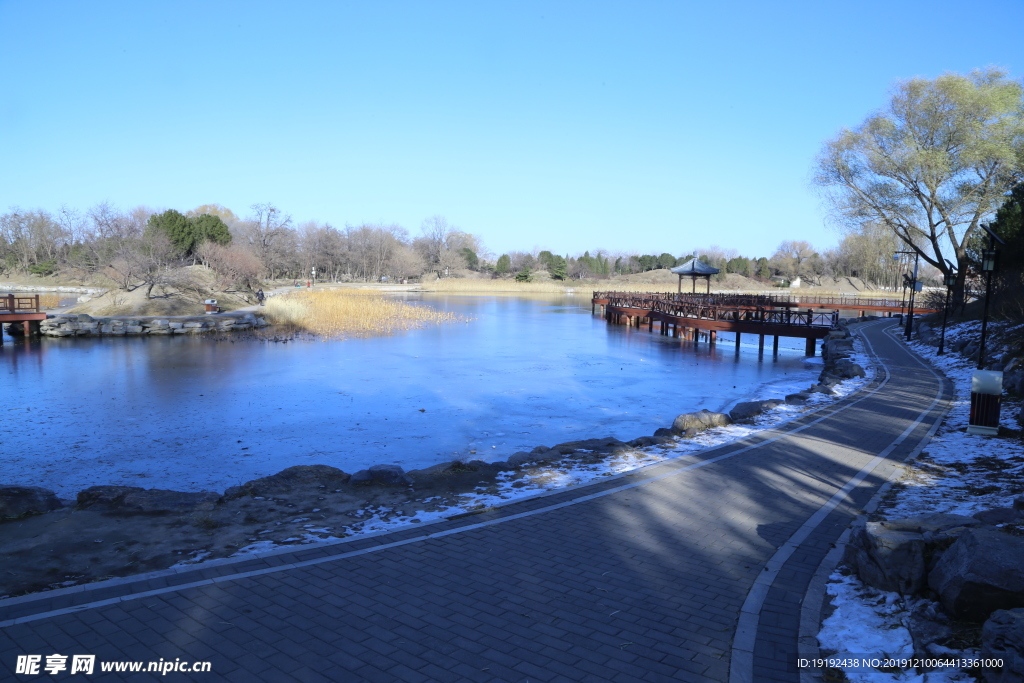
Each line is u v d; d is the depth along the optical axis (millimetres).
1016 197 28328
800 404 14422
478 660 4086
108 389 18141
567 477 8453
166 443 12484
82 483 10086
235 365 22797
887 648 4156
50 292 58031
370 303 46906
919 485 7953
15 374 20594
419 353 26562
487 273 116562
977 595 4164
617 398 17578
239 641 4254
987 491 7445
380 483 8078
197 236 58438
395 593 5016
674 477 8422
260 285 66000
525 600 4930
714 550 5961
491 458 11539
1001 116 31906
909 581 4766
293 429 13664
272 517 6754
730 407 16500
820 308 59625
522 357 25875
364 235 99062
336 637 4336
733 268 116062
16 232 73312
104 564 5434
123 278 43094
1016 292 23312
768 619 4652
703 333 38312
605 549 5973
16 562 5441
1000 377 10758
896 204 34438
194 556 5656
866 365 21500
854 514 6965
